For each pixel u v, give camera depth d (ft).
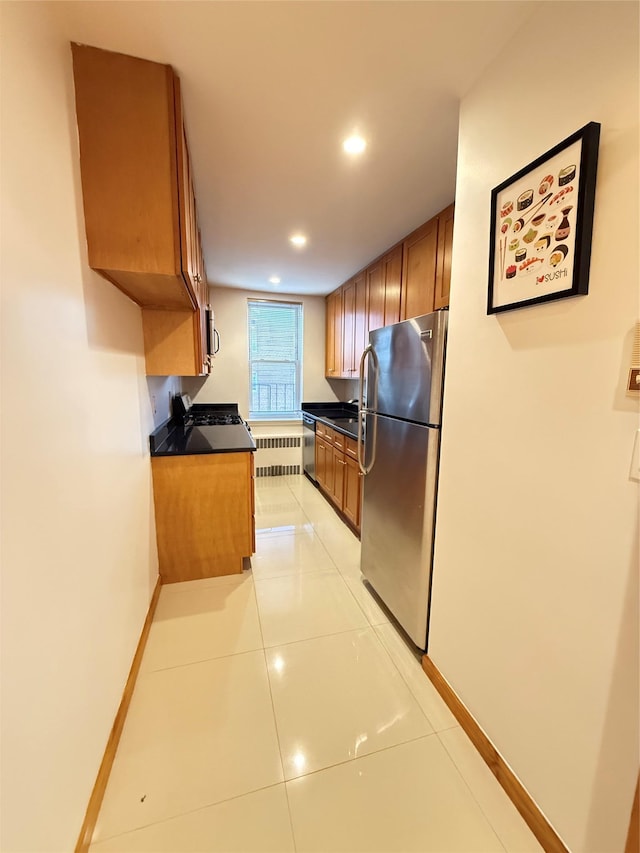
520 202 3.36
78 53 3.75
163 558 7.52
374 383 6.80
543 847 3.34
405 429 5.70
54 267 3.23
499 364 3.79
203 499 7.57
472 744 4.30
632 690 2.65
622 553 2.68
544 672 3.36
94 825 3.42
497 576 3.92
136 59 3.85
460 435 4.47
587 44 2.77
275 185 6.23
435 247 7.27
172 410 11.22
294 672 5.32
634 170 2.49
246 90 4.20
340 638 6.03
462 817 3.57
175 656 5.59
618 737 2.74
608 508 2.76
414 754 4.17
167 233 4.23
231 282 13.04
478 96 4.00
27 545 2.60
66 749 3.05
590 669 2.93
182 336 7.12
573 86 2.90
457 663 4.63
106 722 3.97
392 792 3.77
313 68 3.88
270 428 15.65
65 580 3.17
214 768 3.97
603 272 2.71
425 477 5.16
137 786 3.78
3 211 2.45
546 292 3.14
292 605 6.89
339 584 7.63
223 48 3.67
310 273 11.73
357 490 9.57
